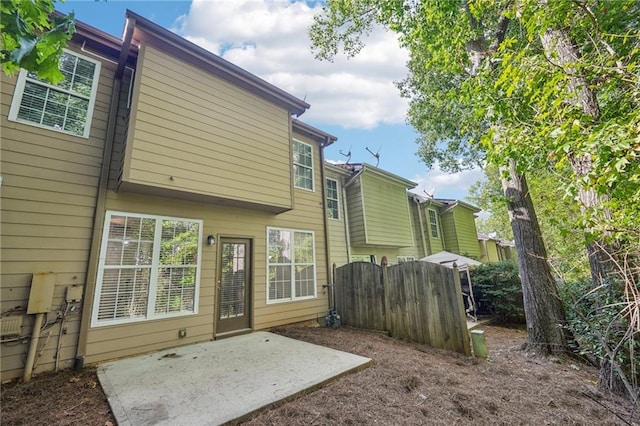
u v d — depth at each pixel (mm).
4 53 1635
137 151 4441
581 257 3701
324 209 8508
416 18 6125
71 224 4316
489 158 3113
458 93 4543
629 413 2895
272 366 3814
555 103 2395
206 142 5293
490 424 2662
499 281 8461
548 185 3428
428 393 3184
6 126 4012
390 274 6219
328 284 7922
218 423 2467
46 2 1774
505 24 5289
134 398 2953
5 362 3588
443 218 15914
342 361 3957
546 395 3309
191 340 5188
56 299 4043
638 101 2355
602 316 3314
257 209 6664
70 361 3998
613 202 2152
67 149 4457
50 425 2555
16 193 3951
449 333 5090
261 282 6570
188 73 5254
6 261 3771
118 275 4613
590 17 2508
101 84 4969
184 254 5445
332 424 2527
